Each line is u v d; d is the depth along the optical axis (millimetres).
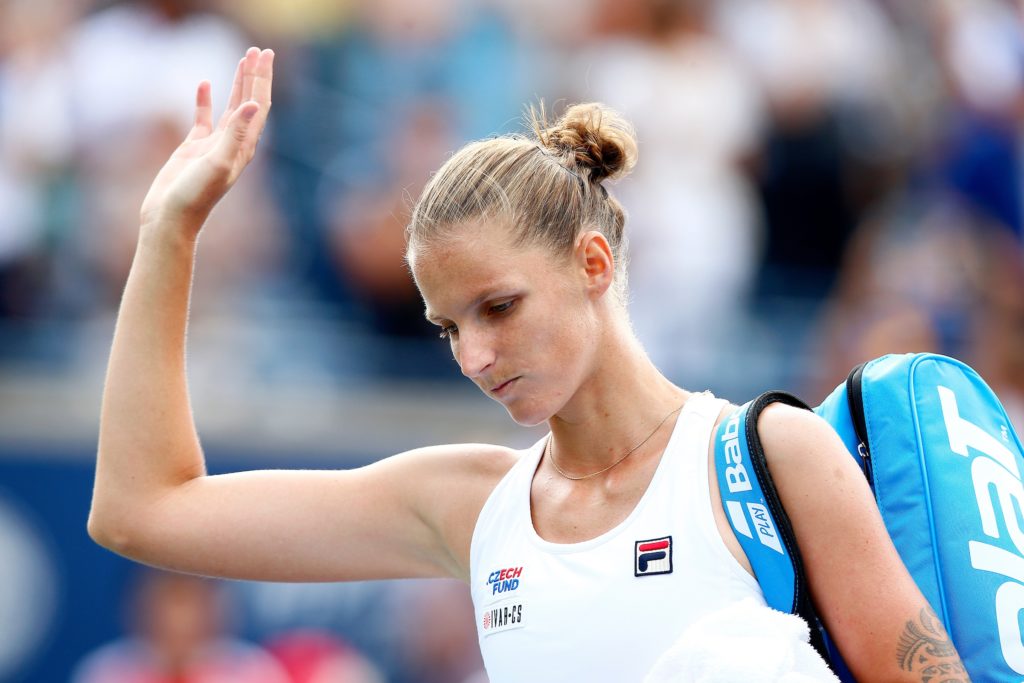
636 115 26328
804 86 27797
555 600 7230
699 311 25484
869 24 29266
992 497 7777
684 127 26391
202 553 8422
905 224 27406
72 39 25172
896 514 7750
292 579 8508
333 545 8398
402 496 8312
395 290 23656
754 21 28141
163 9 25703
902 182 28141
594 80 26828
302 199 24578
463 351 7262
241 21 26094
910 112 28906
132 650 19406
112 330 22594
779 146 27469
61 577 19578
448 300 7266
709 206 26031
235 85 8664
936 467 7746
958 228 27406
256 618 19844
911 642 6820
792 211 27344
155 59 25125
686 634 6715
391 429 22000
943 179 28562
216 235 22859
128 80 24875
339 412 22016
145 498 8453
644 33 27453
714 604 6930
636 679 6988
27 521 19688
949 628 7465
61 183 23797
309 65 25766
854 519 6902
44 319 23000
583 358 7355
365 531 8367
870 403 7996
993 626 7445
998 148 28906
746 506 6996
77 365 22062
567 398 7340
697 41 27484
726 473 7082
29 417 20547
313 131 25141
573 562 7273
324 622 20047
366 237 24047
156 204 8516
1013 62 30453
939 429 7863
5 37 24906
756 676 6516
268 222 23859
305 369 22656
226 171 8352
